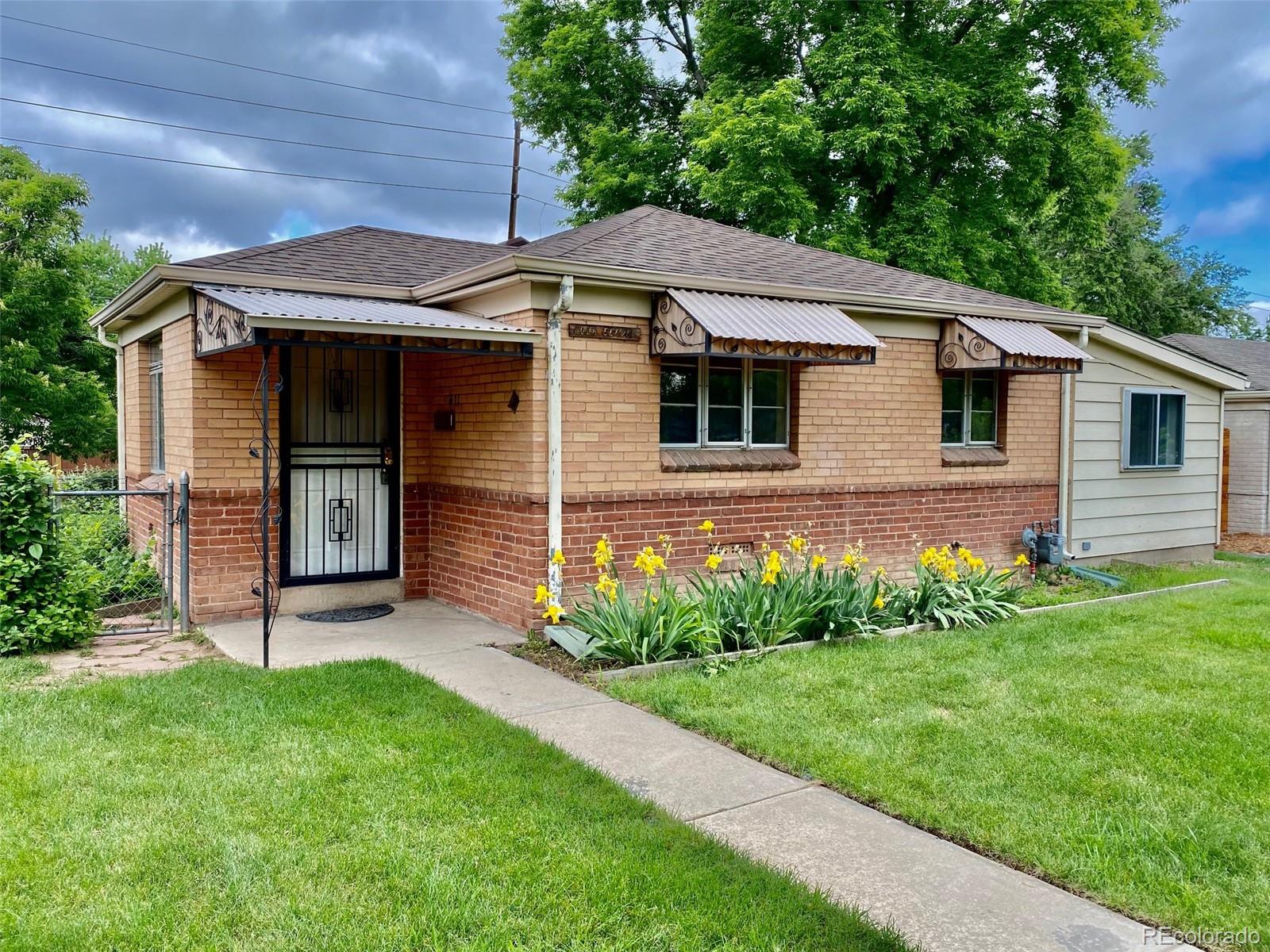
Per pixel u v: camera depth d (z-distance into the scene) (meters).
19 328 18.42
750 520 8.81
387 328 6.38
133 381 10.87
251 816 3.85
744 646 7.11
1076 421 11.73
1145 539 12.81
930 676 6.31
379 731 4.98
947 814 4.08
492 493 8.09
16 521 6.77
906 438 9.98
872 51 17.41
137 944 2.91
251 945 2.92
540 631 7.54
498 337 7.11
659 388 8.20
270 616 7.93
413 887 3.30
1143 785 4.41
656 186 20.92
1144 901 3.36
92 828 3.71
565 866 3.49
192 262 8.27
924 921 3.23
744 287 8.25
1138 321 31.78
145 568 8.96
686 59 24.06
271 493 8.31
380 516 9.09
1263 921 3.22
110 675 6.08
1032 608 9.14
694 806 4.22
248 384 8.15
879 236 18.78
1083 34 18.08
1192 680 6.23
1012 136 17.97
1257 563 13.81
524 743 4.88
